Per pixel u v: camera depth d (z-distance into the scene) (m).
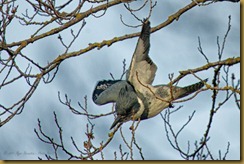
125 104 15.24
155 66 14.79
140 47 14.38
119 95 15.39
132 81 15.07
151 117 15.49
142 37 14.30
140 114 15.30
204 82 14.09
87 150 14.70
